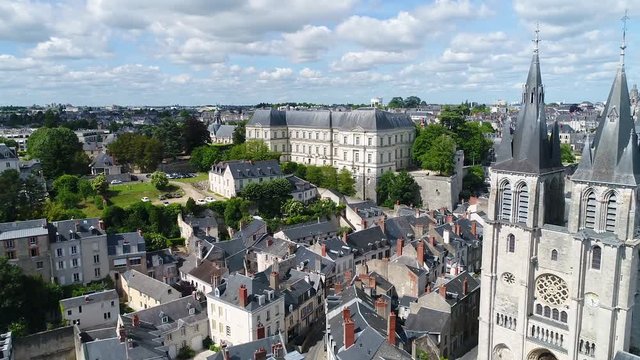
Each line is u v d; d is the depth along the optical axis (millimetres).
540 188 69625
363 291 86562
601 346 65688
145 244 118688
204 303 95062
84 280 107938
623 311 64250
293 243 115750
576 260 66250
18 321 92062
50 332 84188
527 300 72750
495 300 76375
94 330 86188
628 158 62500
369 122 171625
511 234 73188
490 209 74250
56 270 104688
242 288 83688
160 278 114562
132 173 181250
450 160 165625
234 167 152250
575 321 67625
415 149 181375
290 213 143250
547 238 70375
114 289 104562
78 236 107125
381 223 124188
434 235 115250
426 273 98062
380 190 170250
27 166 160000
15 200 123812
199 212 138000
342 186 169000
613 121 64250
